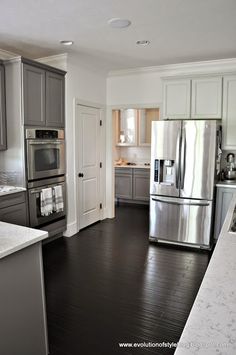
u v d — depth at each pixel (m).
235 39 3.31
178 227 4.02
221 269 1.27
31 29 3.01
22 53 3.88
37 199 3.74
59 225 4.18
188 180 3.87
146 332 2.23
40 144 3.72
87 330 2.25
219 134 3.95
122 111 6.70
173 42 3.42
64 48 3.66
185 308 2.53
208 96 4.16
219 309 0.96
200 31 3.06
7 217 3.33
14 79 3.46
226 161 4.46
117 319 2.39
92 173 4.91
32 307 1.83
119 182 6.59
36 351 1.88
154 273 3.21
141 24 2.88
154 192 4.09
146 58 4.11
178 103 4.34
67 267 3.35
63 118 4.13
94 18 2.73
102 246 4.02
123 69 4.77
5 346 1.66
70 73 4.17
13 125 3.56
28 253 1.78
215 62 4.21
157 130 3.97
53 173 3.98
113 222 5.17
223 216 3.96
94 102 4.77
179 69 4.50
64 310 2.51
